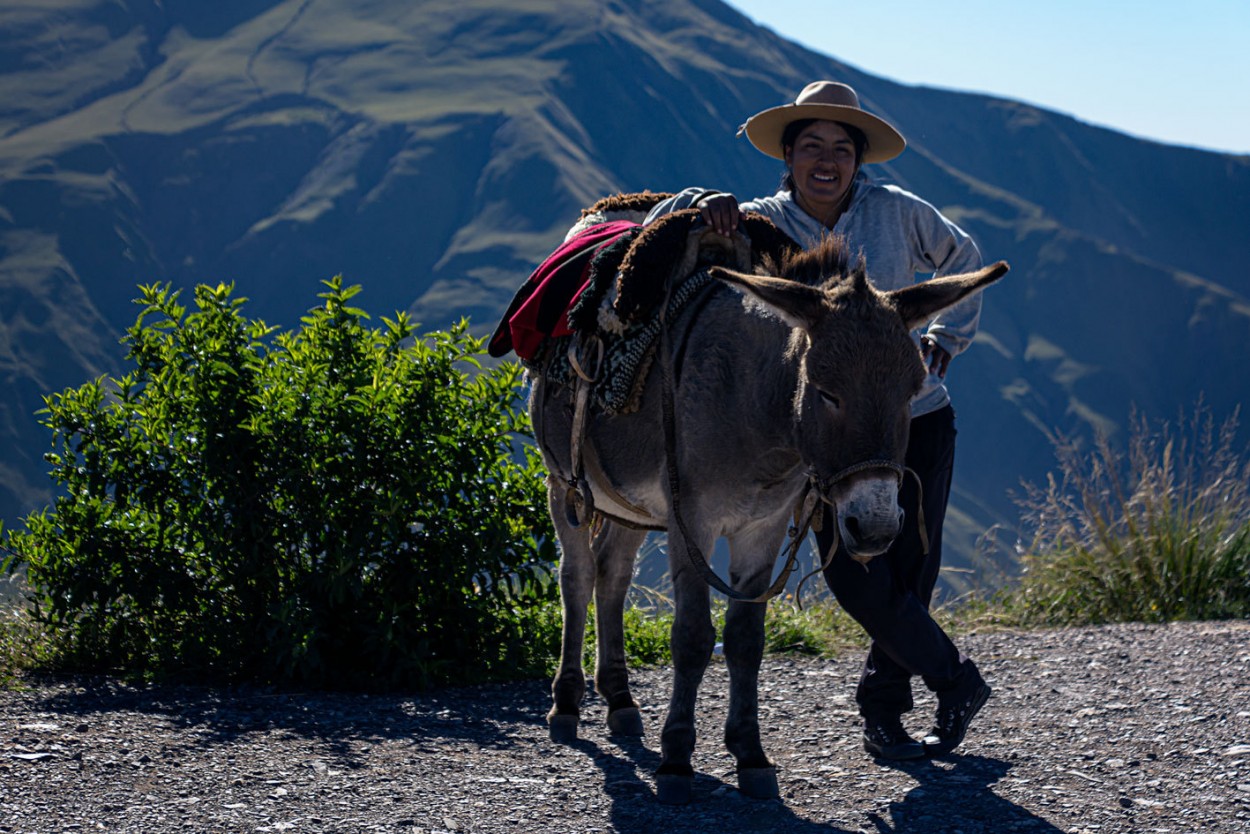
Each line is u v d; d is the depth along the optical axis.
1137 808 3.84
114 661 5.86
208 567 5.77
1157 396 185.88
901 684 4.48
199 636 5.74
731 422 3.83
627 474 4.30
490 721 5.09
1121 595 8.13
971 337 4.36
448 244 176.38
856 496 3.29
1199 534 8.31
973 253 4.61
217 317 5.84
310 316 5.94
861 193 4.57
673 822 3.78
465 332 6.03
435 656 5.90
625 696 4.97
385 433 5.69
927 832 3.66
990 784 4.11
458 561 5.80
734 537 4.18
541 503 6.06
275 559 5.70
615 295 4.17
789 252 3.98
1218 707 5.12
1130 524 8.32
